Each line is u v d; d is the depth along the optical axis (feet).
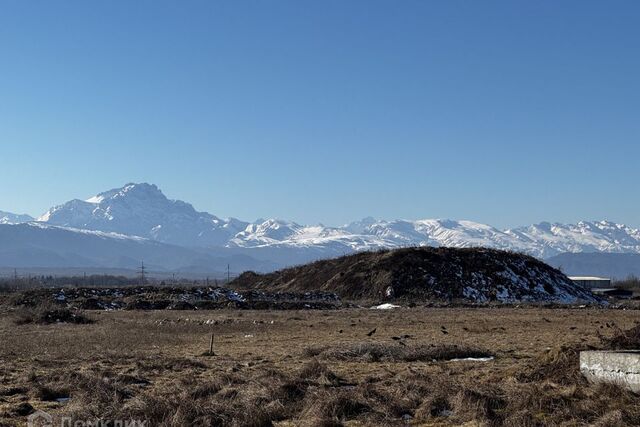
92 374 83.82
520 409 65.05
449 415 65.46
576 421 61.36
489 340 138.21
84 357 109.70
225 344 133.18
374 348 111.55
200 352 117.80
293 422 63.67
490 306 289.53
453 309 266.36
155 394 71.10
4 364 99.81
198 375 88.38
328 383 79.97
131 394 73.72
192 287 327.06
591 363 76.18
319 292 340.59
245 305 274.77
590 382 75.56
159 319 206.18
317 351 113.29
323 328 172.86
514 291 341.62
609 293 457.68
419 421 63.77
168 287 318.24
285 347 126.93
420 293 330.95
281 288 393.70
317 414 64.64
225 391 71.82
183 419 60.80
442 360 107.65
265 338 145.89
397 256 360.28
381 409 66.69
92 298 274.77
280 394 70.49
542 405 65.92
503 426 60.95
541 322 191.42
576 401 66.90
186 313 238.89
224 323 187.32
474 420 62.85
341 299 333.42
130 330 163.02
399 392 72.28
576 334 150.00
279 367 97.71
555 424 60.80
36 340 135.74
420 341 135.54
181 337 147.54
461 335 151.23
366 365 100.17
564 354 83.05
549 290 353.10
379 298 330.34
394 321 197.06
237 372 89.35
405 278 341.82
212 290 315.78
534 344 129.08
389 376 85.97
